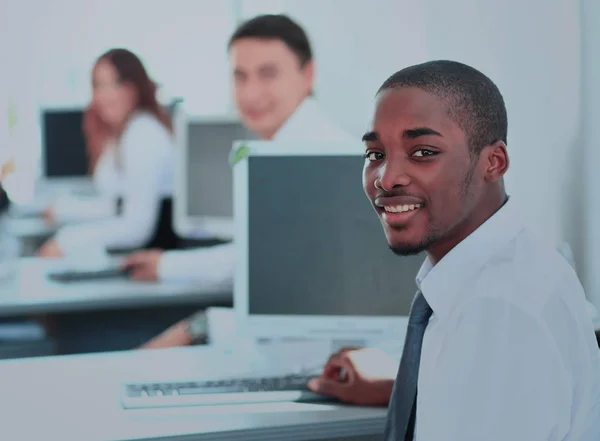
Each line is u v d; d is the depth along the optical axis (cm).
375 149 111
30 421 142
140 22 561
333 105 356
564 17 217
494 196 113
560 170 220
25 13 567
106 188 454
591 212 212
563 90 218
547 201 225
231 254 291
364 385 150
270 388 157
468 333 104
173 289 282
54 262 345
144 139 359
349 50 341
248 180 182
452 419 103
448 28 262
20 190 513
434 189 107
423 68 110
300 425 140
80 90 577
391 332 179
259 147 181
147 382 161
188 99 552
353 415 145
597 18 208
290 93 273
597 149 209
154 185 359
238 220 182
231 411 147
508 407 100
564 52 217
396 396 124
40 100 562
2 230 411
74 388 163
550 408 99
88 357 189
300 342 202
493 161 110
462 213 110
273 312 181
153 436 134
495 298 103
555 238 223
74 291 279
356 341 190
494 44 239
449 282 113
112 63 365
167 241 363
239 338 207
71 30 570
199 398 151
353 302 179
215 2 548
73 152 496
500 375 101
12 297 268
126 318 312
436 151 107
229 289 283
